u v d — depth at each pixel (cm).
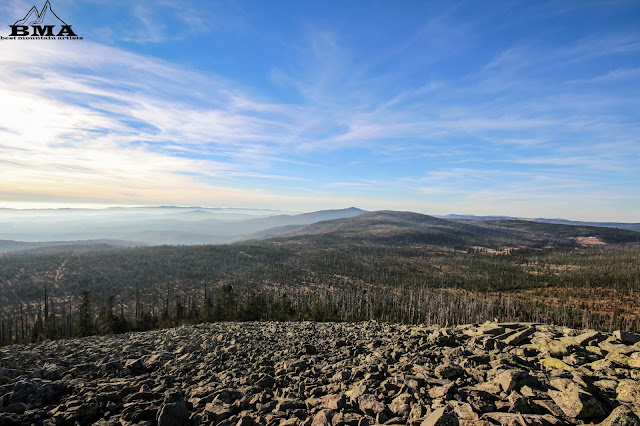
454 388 1144
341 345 2308
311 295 14862
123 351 2203
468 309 12000
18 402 1107
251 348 2328
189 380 1550
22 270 17738
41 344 3086
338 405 1128
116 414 1101
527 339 1822
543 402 1012
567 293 16325
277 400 1251
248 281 18238
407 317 10819
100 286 16238
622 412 878
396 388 1236
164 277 18812
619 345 1484
